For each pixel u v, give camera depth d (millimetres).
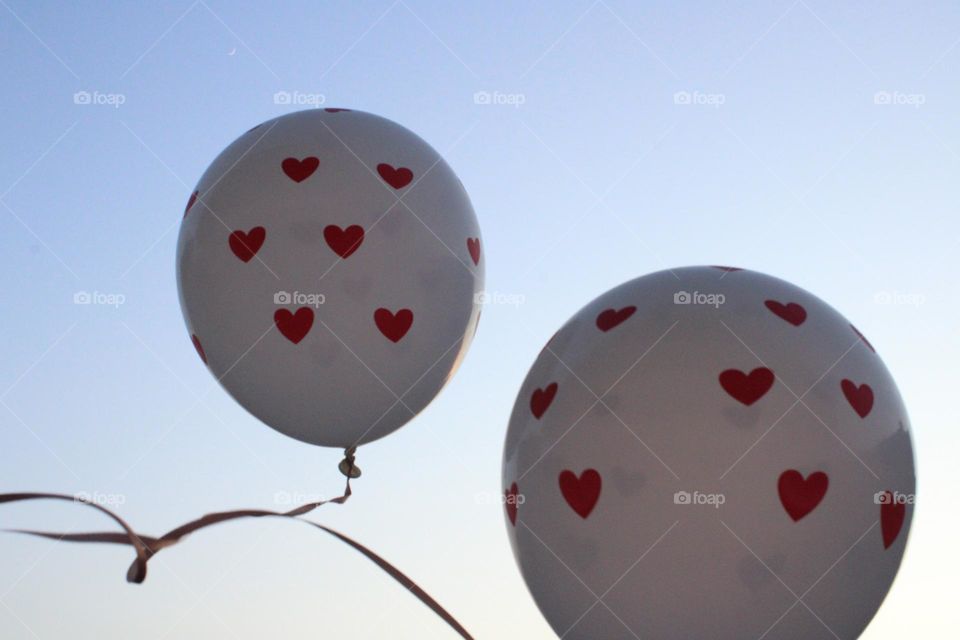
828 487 2035
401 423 2840
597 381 2148
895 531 2145
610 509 2064
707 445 2025
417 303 2648
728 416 2039
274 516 2529
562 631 2303
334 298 2576
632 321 2217
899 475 2166
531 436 2236
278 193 2631
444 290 2703
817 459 2039
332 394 2662
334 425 2756
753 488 2008
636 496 2041
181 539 2289
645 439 2053
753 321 2164
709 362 2090
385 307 2605
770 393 2062
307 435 2812
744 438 2025
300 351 2598
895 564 2188
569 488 2117
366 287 2590
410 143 2842
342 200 2625
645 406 2076
